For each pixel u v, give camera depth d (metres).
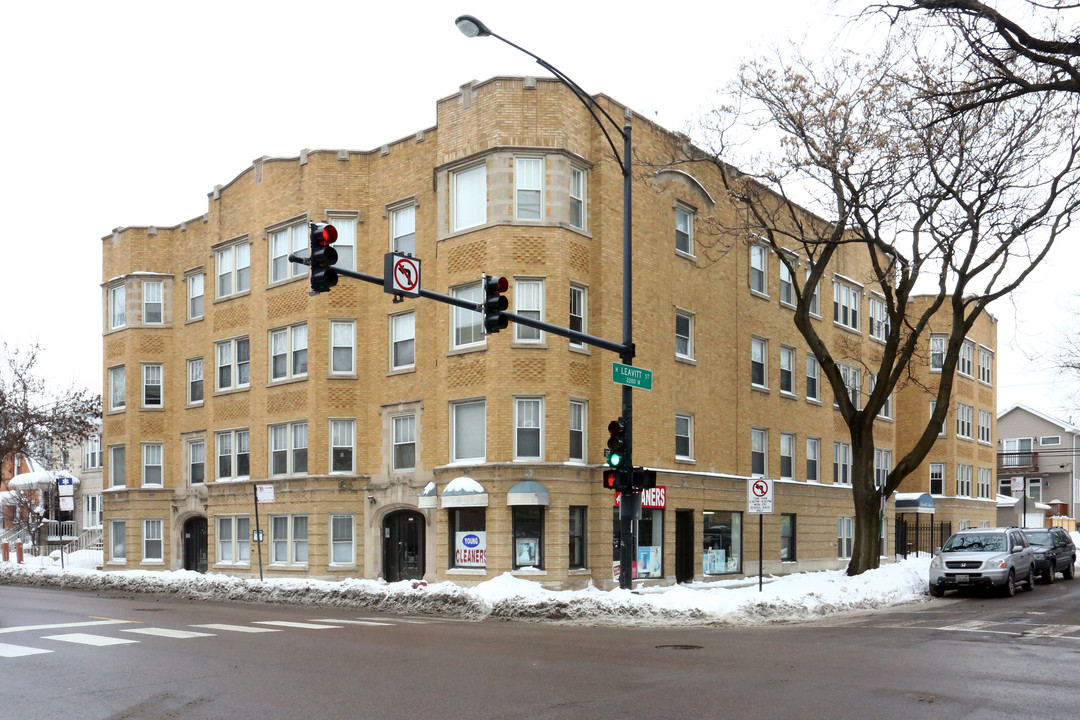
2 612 20.33
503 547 25.16
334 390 29.61
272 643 14.84
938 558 25.88
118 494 36.41
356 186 30.09
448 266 26.91
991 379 53.78
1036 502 68.38
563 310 25.95
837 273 39.19
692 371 30.47
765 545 33.56
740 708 9.78
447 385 26.67
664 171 29.56
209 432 33.81
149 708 9.90
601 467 26.41
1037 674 11.98
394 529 29.02
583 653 13.82
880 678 11.64
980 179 24.83
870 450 27.59
